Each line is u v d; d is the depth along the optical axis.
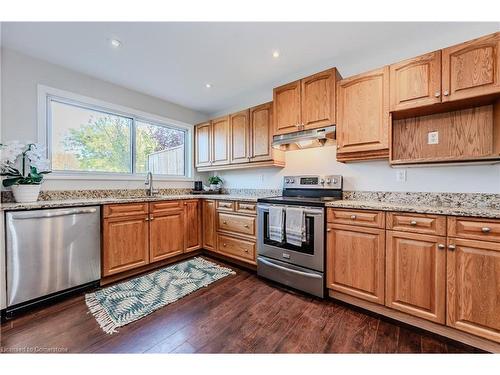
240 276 2.60
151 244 2.69
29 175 2.11
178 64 2.47
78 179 2.63
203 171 3.97
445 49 1.72
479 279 1.40
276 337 1.55
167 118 3.55
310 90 2.44
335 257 2.02
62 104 2.58
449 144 1.94
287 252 2.33
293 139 2.53
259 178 3.43
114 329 1.62
